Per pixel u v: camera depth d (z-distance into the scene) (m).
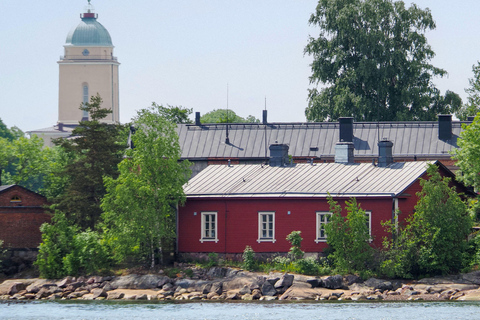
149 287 162.62
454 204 158.88
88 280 166.25
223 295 156.00
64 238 173.50
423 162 172.75
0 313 140.62
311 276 158.12
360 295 150.62
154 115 180.12
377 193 164.75
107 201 174.00
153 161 173.38
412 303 143.75
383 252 159.12
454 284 153.12
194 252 175.75
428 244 157.62
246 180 179.75
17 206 197.75
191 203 176.88
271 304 145.75
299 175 178.50
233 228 173.88
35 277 179.12
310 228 168.88
